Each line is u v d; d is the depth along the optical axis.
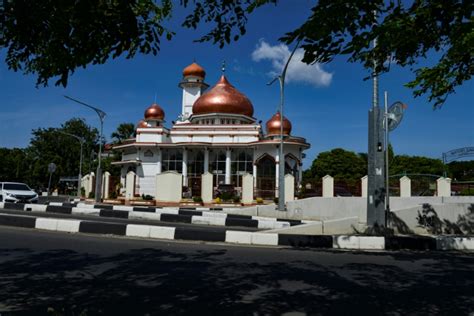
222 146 34.91
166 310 4.73
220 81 40.91
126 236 10.67
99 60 3.42
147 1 3.79
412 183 24.41
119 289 5.55
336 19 3.54
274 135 34.91
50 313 4.29
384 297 5.41
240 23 3.93
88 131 64.62
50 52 3.14
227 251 8.72
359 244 9.92
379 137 11.86
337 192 24.77
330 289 5.73
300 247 9.81
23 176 58.16
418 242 9.95
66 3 2.85
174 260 7.55
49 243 9.15
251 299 5.20
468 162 60.97
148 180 35.84
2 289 5.50
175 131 36.59
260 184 27.94
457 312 4.86
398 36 4.03
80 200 32.62
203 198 25.80
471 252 9.62
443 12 3.47
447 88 7.55
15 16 2.85
